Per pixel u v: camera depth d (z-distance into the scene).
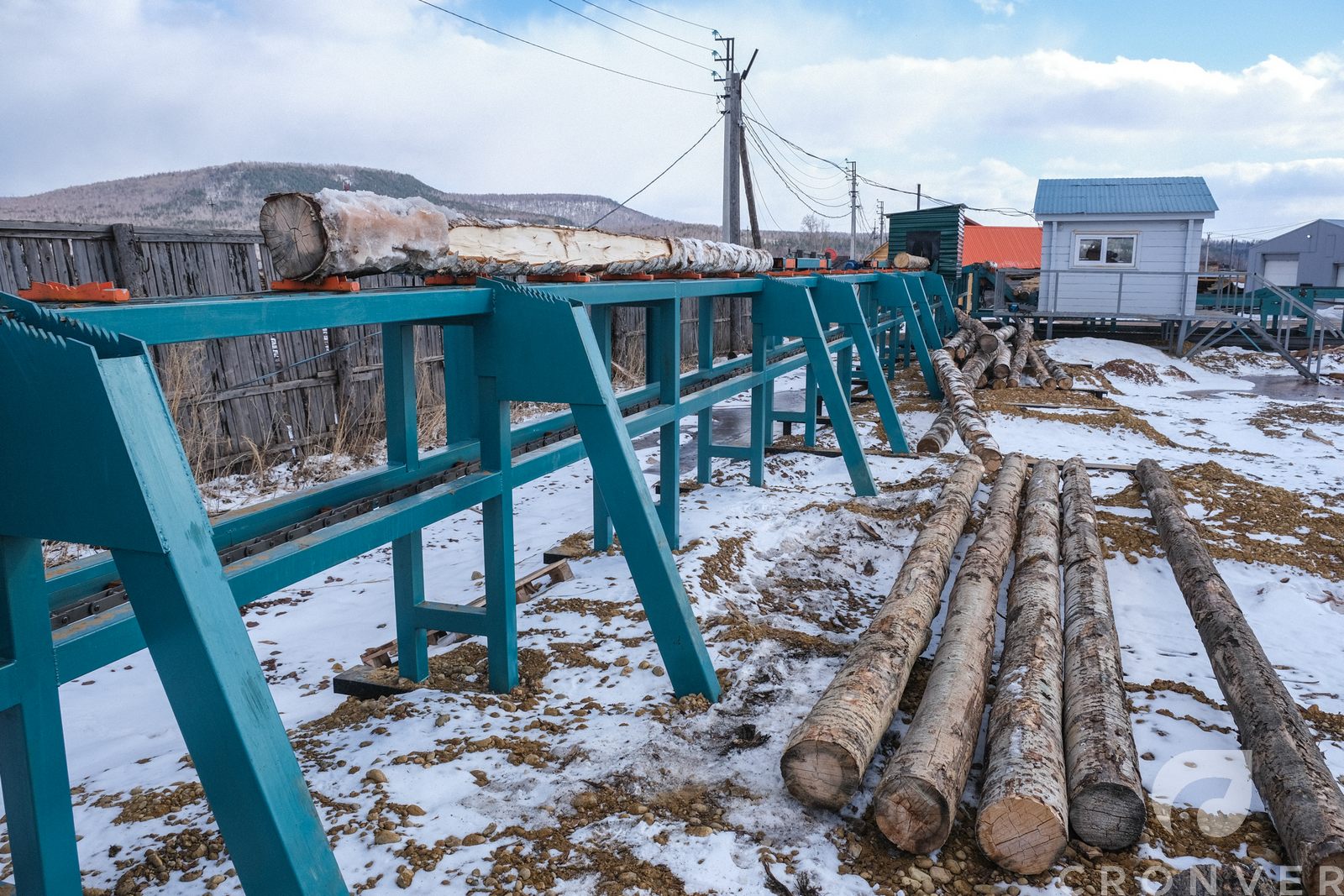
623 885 2.37
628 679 3.69
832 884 2.40
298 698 3.77
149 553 1.79
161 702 3.95
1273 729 2.93
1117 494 6.82
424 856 2.51
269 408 7.83
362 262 2.78
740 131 21.33
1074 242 18.70
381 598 5.14
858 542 5.81
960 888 2.41
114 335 1.85
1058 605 4.01
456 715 3.40
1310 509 6.59
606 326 5.46
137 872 2.53
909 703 3.49
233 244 7.62
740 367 7.00
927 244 20.27
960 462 6.90
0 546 1.88
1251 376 16.11
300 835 1.90
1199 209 17.73
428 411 8.85
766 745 3.16
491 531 3.50
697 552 5.09
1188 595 4.54
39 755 1.96
